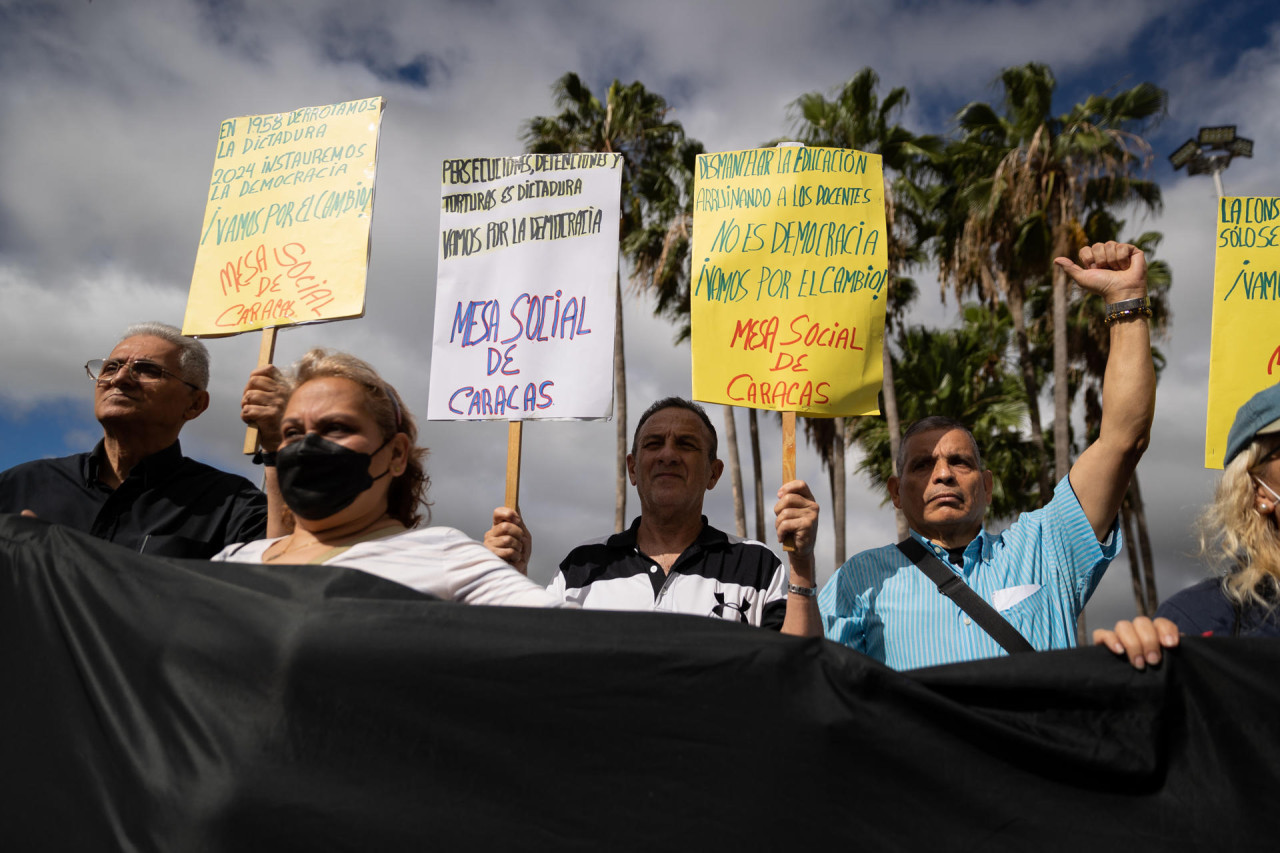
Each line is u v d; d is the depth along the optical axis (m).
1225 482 2.48
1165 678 1.89
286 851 1.74
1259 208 3.42
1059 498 3.03
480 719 1.85
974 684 1.89
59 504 3.28
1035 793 1.80
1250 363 3.30
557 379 3.31
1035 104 19.33
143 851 1.76
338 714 1.84
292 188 3.59
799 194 3.46
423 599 1.96
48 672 1.99
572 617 1.93
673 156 21.58
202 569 2.04
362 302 3.35
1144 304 2.93
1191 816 1.79
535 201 3.51
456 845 1.76
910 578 3.05
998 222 19.36
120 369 3.30
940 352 22.02
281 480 2.27
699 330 3.39
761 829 1.77
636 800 1.79
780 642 1.91
